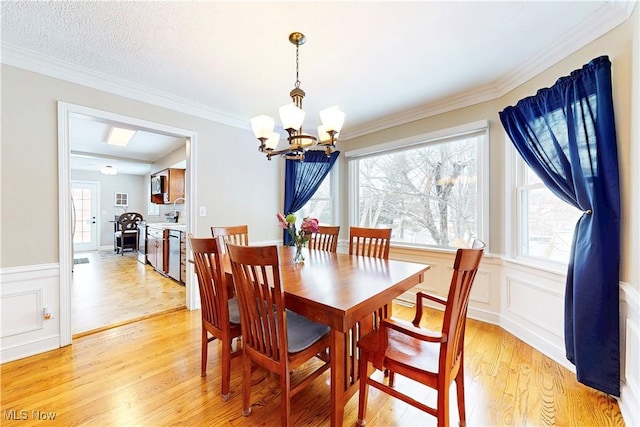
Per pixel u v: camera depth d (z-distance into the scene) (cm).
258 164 358
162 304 317
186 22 165
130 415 147
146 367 192
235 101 286
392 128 339
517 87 231
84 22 165
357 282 151
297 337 144
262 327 139
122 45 189
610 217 154
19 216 202
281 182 385
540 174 204
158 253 468
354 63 212
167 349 217
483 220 264
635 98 142
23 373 183
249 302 139
